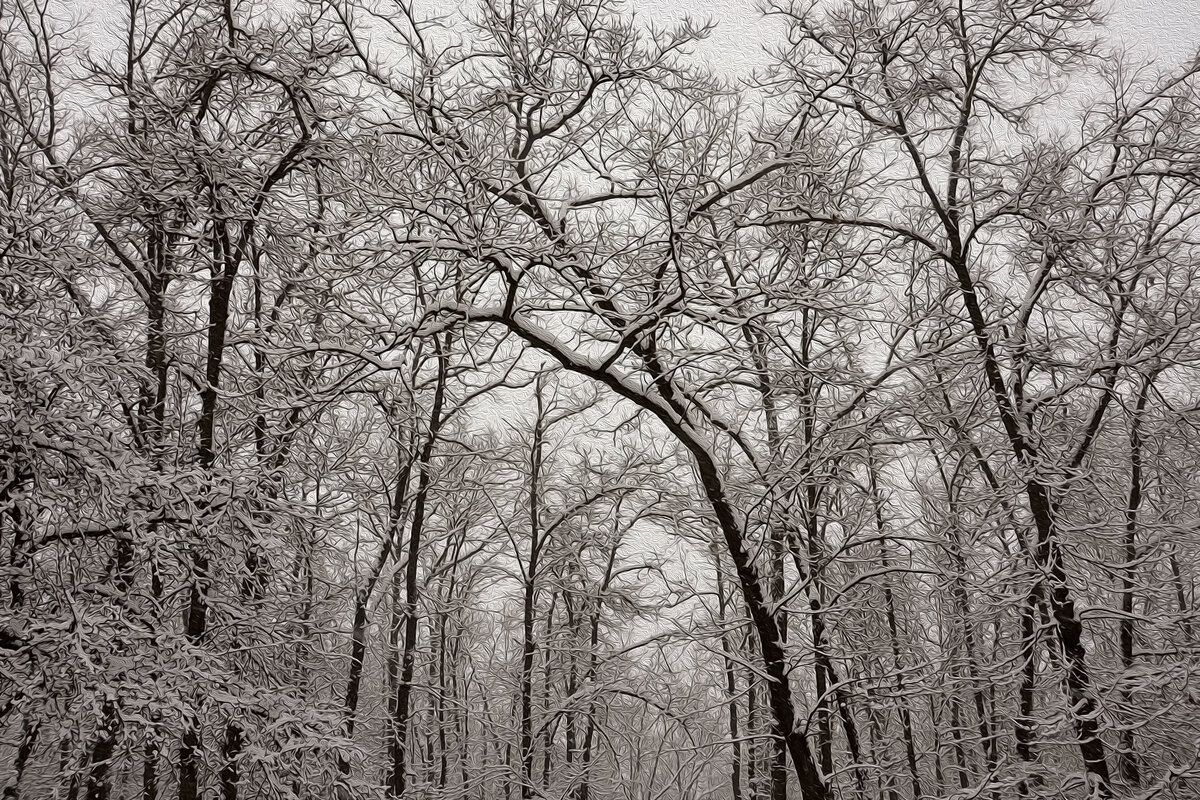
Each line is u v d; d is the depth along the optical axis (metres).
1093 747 10.45
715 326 11.32
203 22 12.72
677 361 11.65
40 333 9.30
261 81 12.34
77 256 10.17
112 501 8.51
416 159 11.55
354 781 9.40
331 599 13.66
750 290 11.04
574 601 18.58
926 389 12.02
